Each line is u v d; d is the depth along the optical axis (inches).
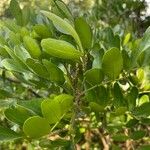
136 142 26.7
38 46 13.6
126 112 15.3
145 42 14.0
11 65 14.0
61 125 14.6
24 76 15.7
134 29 35.6
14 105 13.2
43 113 12.0
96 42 15.6
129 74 15.0
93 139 33.0
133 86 15.2
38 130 11.8
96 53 14.0
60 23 12.4
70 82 14.0
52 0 15.5
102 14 36.3
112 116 15.8
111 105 15.6
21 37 15.4
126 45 23.6
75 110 13.8
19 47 14.1
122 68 13.5
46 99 12.0
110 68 13.2
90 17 26.2
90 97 14.2
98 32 18.8
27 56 14.1
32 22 18.3
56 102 12.0
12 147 36.3
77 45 13.9
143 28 36.0
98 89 14.5
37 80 15.3
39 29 14.5
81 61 13.5
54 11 14.8
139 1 35.9
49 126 11.9
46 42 12.5
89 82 13.6
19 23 17.8
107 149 28.8
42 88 15.3
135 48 14.5
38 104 12.7
